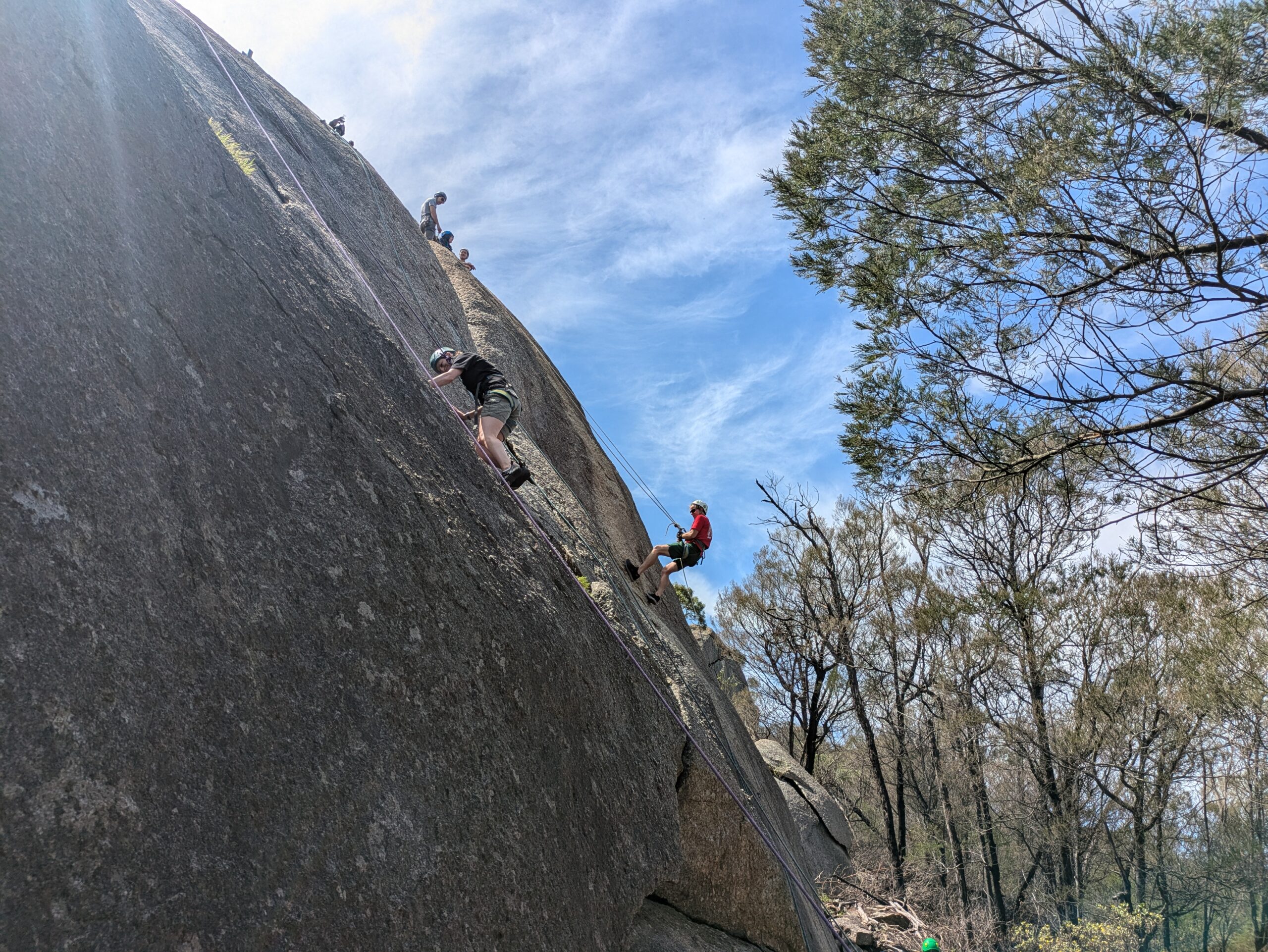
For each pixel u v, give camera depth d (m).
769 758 18.05
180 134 3.78
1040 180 7.02
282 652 2.80
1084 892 18.70
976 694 19.53
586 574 6.52
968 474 8.53
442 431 4.75
